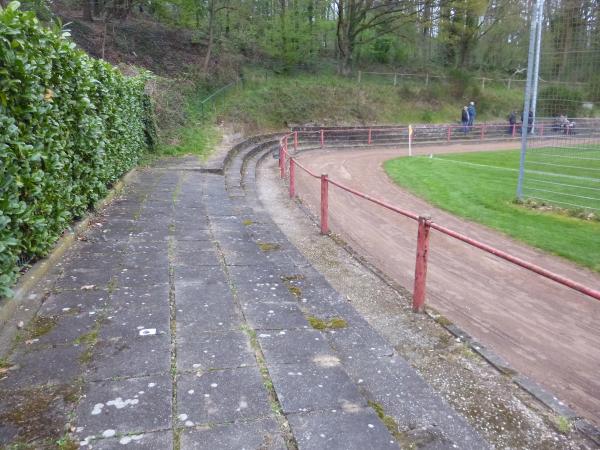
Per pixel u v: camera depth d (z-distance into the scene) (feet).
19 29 14.24
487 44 133.80
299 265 19.93
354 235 28.09
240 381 10.57
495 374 13.01
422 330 15.56
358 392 10.41
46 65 17.07
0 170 12.94
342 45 111.24
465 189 40.86
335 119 93.15
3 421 8.96
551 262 23.53
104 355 11.41
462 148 83.66
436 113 108.88
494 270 22.39
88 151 22.67
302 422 9.30
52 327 12.68
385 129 90.79
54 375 10.52
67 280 15.88
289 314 14.26
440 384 12.35
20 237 14.49
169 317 13.58
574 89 33.73
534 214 32.37
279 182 44.96
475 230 29.09
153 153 48.24
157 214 26.12
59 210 18.08
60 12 68.18
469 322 17.15
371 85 108.88
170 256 19.12
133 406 9.52
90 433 8.71
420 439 9.36
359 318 15.11
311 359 11.70
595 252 24.58
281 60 103.65
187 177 38.52
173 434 8.78
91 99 24.52
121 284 15.80
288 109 88.58
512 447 10.05
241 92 84.84
